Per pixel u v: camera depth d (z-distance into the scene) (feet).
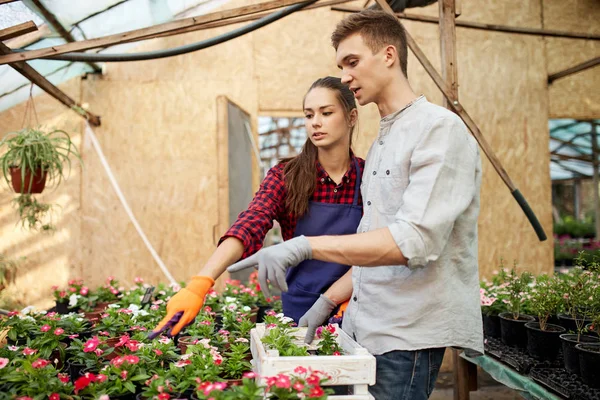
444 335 4.28
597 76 15.25
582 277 8.18
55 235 13.48
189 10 11.95
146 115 14.05
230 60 14.46
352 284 5.02
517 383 7.74
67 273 13.46
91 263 13.58
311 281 5.70
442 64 9.15
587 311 7.74
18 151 10.13
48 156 10.18
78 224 13.57
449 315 4.29
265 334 5.14
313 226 5.59
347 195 5.66
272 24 14.62
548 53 15.15
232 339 6.16
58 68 12.79
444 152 4.00
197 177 14.05
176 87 14.17
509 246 14.65
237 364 5.07
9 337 6.56
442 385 13.20
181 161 14.03
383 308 4.43
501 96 14.92
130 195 13.84
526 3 15.14
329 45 14.78
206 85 14.30
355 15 4.47
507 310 9.70
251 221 4.72
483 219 14.66
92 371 5.65
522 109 14.94
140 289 10.29
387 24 4.45
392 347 4.31
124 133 13.94
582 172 33.53
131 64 14.07
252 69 14.53
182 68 14.25
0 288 13.10
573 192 49.14
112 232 13.69
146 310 8.57
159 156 13.99
